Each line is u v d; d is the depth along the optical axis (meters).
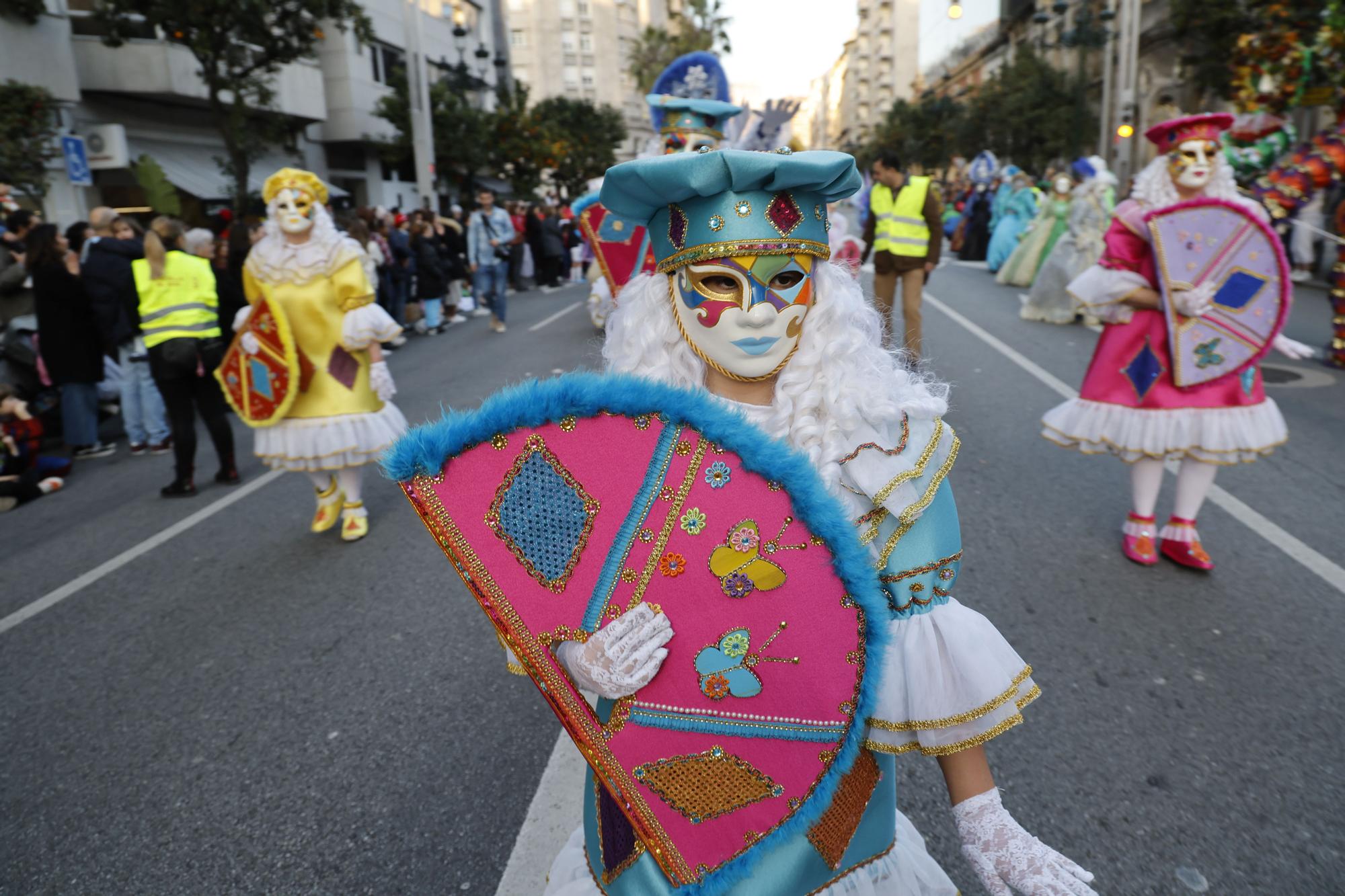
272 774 2.95
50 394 8.23
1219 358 3.94
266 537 5.37
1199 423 3.98
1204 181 3.90
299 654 3.80
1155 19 30.44
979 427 6.71
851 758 1.21
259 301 4.81
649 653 1.15
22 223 8.48
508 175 35.88
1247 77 10.29
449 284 14.67
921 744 1.31
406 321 13.20
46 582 4.92
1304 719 2.95
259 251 4.86
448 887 2.39
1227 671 3.26
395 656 3.72
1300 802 2.55
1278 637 3.49
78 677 3.76
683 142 5.91
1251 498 5.07
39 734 3.32
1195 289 3.87
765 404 1.47
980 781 1.34
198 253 7.96
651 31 60.50
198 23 17.06
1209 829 2.46
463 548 1.18
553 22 78.94
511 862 2.45
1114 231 4.07
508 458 1.18
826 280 1.44
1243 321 3.89
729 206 1.35
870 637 1.19
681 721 1.19
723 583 1.17
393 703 3.35
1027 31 52.91
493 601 1.17
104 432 8.84
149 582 4.79
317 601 4.35
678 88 6.03
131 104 21.75
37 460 6.97
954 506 1.37
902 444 1.34
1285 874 2.29
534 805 2.68
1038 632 3.59
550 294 18.55
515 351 11.38
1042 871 1.28
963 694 1.29
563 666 1.20
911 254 8.53
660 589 1.17
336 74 29.28
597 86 80.62
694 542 1.17
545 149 35.28
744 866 1.22
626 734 1.19
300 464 4.91
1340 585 3.93
